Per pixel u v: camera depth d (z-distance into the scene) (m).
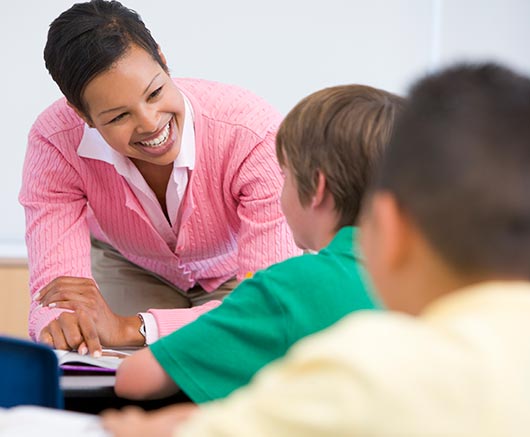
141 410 1.78
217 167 2.35
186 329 1.57
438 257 0.84
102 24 2.03
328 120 1.58
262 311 1.52
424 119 0.86
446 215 0.82
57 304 2.19
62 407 1.42
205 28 4.34
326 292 1.50
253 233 2.33
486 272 0.83
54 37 2.06
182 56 4.34
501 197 0.80
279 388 0.81
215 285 2.75
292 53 4.39
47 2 4.28
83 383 1.70
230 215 2.46
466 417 0.76
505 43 4.53
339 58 4.41
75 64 2.03
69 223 2.41
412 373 0.77
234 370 1.53
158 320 2.17
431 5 4.46
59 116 2.36
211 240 2.50
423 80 0.90
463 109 0.84
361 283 1.50
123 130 2.10
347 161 1.56
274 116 2.38
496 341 0.79
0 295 4.25
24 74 4.29
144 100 2.06
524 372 0.78
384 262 0.88
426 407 0.76
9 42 4.27
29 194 2.43
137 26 2.07
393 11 4.43
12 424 1.06
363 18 4.41
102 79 2.03
